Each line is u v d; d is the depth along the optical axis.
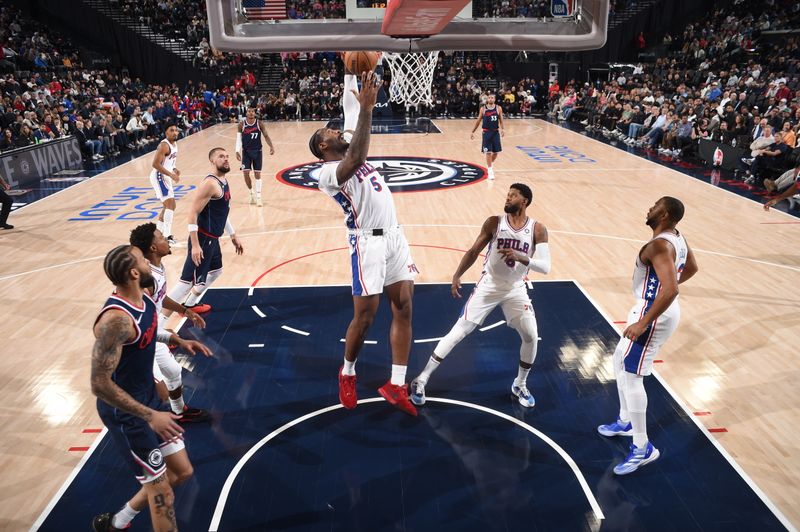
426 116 23.70
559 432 4.17
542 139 17.86
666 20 24.86
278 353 5.27
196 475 3.73
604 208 9.90
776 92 15.09
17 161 11.92
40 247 8.16
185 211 10.03
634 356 3.67
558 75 24.97
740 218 9.23
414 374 4.93
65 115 15.52
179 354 5.24
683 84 18.84
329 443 4.06
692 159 14.18
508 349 5.32
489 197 10.64
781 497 3.52
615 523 3.32
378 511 3.42
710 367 4.98
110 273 2.82
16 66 18.77
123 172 13.39
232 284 6.80
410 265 3.68
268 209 10.05
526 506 3.46
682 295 6.42
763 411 4.37
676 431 4.15
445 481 3.68
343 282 6.86
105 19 24.39
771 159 11.16
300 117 23.47
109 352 2.74
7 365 5.09
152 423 2.77
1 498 3.54
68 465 3.85
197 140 18.14
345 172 3.03
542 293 6.49
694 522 3.32
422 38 2.30
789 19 20.59
